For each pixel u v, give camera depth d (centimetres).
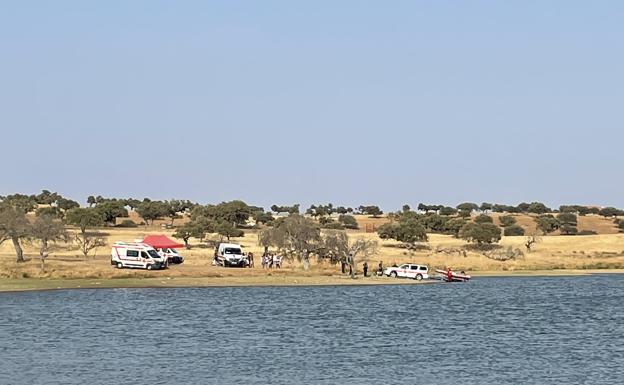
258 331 7725
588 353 6588
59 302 10069
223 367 5784
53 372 5512
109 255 17862
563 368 5884
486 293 12388
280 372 5625
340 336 7450
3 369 5603
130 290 11762
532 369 5838
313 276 14400
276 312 9350
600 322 8769
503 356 6400
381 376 5528
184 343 6912
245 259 15338
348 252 14812
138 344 6825
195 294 11375
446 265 18062
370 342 7100
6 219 14575
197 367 5772
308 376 5497
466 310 9894
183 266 15075
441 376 5553
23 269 13362
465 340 7288
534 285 14188
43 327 7800
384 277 14900
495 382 5372
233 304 10156
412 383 5312
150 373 5525
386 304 10469
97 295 10981
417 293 12225
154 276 13288
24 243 16812
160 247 15725
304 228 15438
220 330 7762
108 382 5203
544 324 8550
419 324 8431
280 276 14050
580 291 12925
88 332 7500
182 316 8844
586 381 5425
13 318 8462
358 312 9481
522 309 10094
